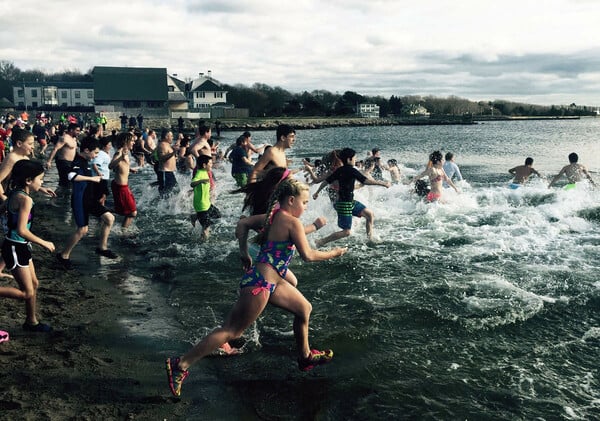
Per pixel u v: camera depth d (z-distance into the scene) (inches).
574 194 494.3
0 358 182.9
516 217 423.8
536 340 202.5
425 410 156.1
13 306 233.1
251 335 209.0
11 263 195.2
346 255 318.3
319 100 5088.6
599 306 235.8
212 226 406.6
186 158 490.3
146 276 286.2
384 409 156.9
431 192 477.7
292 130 285.0
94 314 228.7
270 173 202.8
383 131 2977.4
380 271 287.0
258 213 203.0
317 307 236.2
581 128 3454.7
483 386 169.3
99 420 147.2
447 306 235.3
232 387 169.6
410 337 205.5
